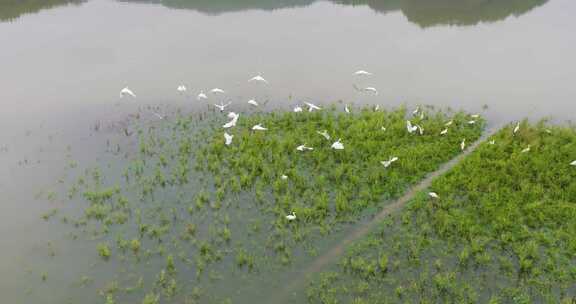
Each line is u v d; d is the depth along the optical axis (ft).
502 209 42.88
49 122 60.59
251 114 60.54
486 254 38.81
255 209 45.06
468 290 36.29
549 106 62.03
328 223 42.91
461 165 48.65
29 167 52.03
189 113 61.67
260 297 36.47
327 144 52.75
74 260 40.14
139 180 49.39
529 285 36.65
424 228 41.47
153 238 42.29
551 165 47.83
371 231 41.88
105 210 45.21
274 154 51.42
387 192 45.88
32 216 44.96
